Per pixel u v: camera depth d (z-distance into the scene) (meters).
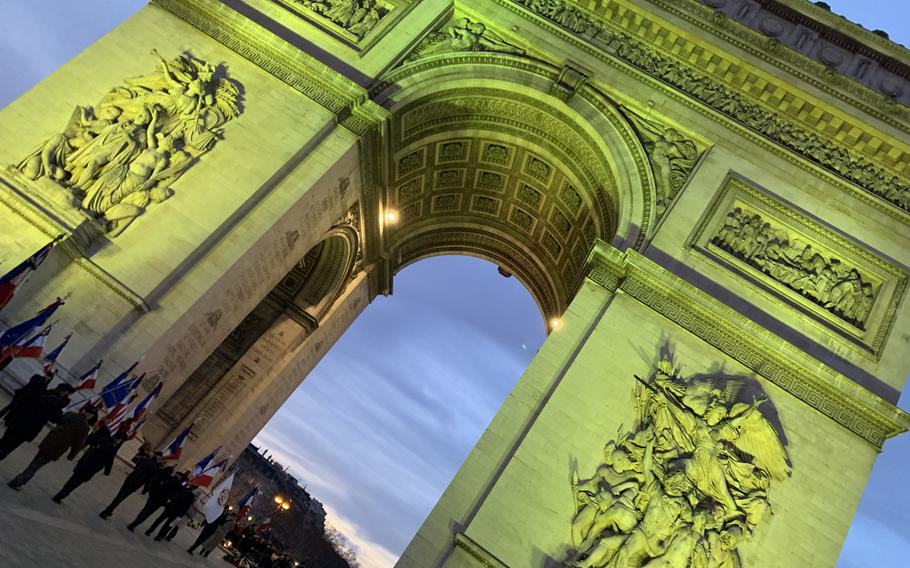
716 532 28.50
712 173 38.53
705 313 33.88
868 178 38.56
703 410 31.30
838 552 29.14
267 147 36.75
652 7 41.34
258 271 36.91
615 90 40.38
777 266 36.44
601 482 29.48
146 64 38.38
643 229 36.97
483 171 51.62
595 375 32.22
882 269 36.16
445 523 28.91
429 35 41.84
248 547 57.91
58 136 34.44
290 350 54.50
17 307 30.84
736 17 43.44
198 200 34.84
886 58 42.03
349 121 38.50
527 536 28.41
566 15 42.50
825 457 31.16
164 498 26.06
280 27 41.22
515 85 41.06
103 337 31.22
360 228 49.22
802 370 32.78
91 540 19.78
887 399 32.91
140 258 33.06
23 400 18.72
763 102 40.38
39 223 32.12
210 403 52.66
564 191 49.00
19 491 19.12
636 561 27.64
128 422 28.77
